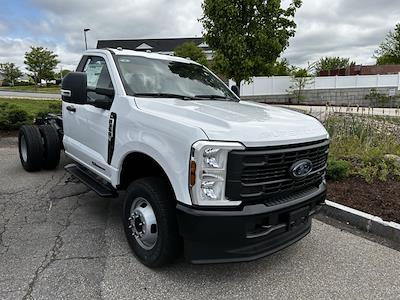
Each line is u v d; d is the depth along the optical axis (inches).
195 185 105.9
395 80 1051.9
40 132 242.8
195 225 107.0
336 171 226.4
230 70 621.9
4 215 174.9
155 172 137.6
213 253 111.0
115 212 182.1
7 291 114.6
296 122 127.3
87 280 121.7
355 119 347.9
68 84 143.6
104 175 157.9
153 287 119.6
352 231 170.2
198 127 108.4
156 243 124.3
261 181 110.4
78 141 184.9
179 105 133.4
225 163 105.4
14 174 241.8
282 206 116.1
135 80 154.8
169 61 182.5
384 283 127.0
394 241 160.4
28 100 791.7
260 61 608.4
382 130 330.6
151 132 122.9
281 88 1068.5
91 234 156.1
